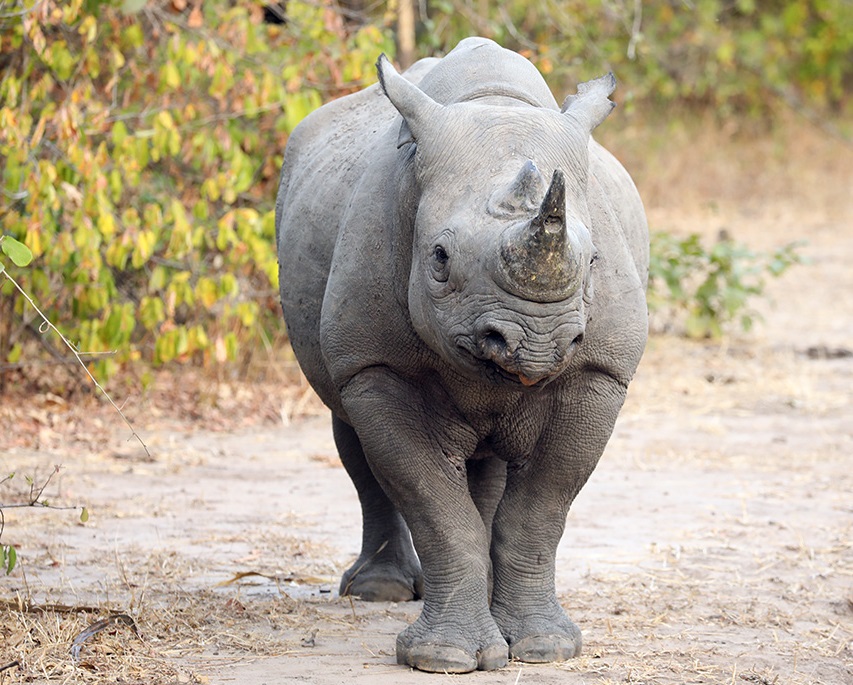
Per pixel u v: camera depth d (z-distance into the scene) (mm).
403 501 14203
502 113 12891
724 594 17438
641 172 62375
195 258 28641
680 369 33344
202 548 19281
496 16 40969
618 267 13836
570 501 14477
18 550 18859
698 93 68562
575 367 13703
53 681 13484
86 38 24531
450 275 12094
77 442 25562
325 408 29125
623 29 50500
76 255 24906
